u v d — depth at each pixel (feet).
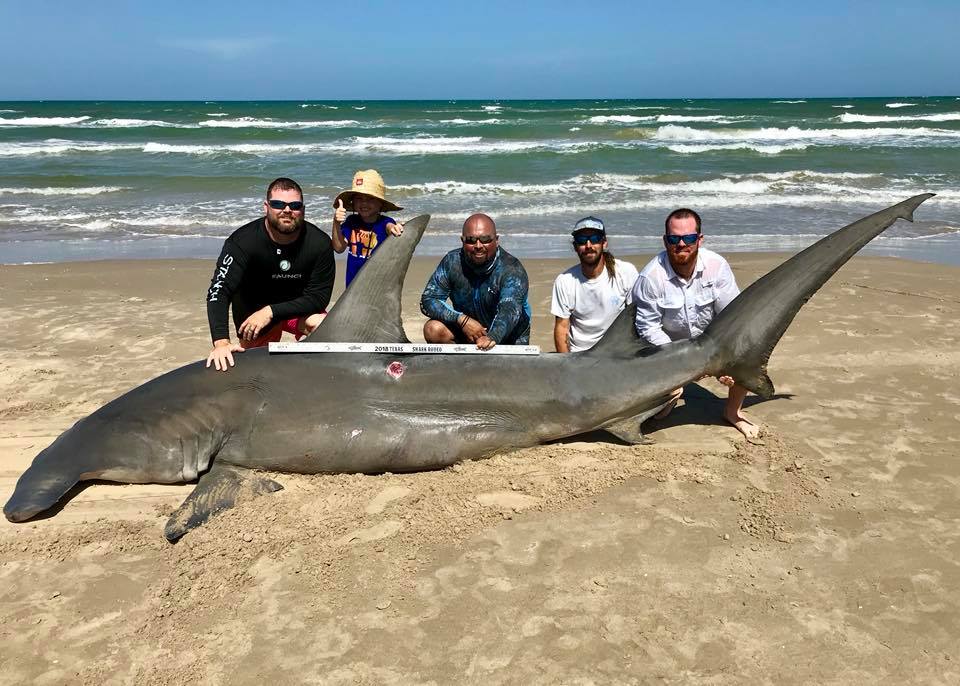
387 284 14.32
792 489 13.14
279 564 11.21
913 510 12.40
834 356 19.93
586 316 16.97
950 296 25.82
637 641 9.48
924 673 8.89
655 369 14.14
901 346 20.59
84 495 13.24
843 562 11.02
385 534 11.92
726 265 15.03
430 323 16.83
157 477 13.50
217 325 15.08
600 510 12.60
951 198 54.03
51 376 18.66
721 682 8.81
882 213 13.52
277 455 13.56
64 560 11.43
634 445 14.90
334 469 13.79
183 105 312.50
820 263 13.70
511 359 14.44
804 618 9.85
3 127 126.31
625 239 40.45
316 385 13.89
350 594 10.50
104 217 47.42
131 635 9.78
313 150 90.12
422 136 110.11
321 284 16.87
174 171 70.28
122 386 18.02
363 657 9.30
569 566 11.07
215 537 11.75
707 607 10.11
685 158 81.51
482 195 56.85
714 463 14.21
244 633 9.77
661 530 11.98
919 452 14.48
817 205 51.72
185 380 13.99
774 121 140.56
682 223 14.12
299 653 9.39
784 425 15.81
